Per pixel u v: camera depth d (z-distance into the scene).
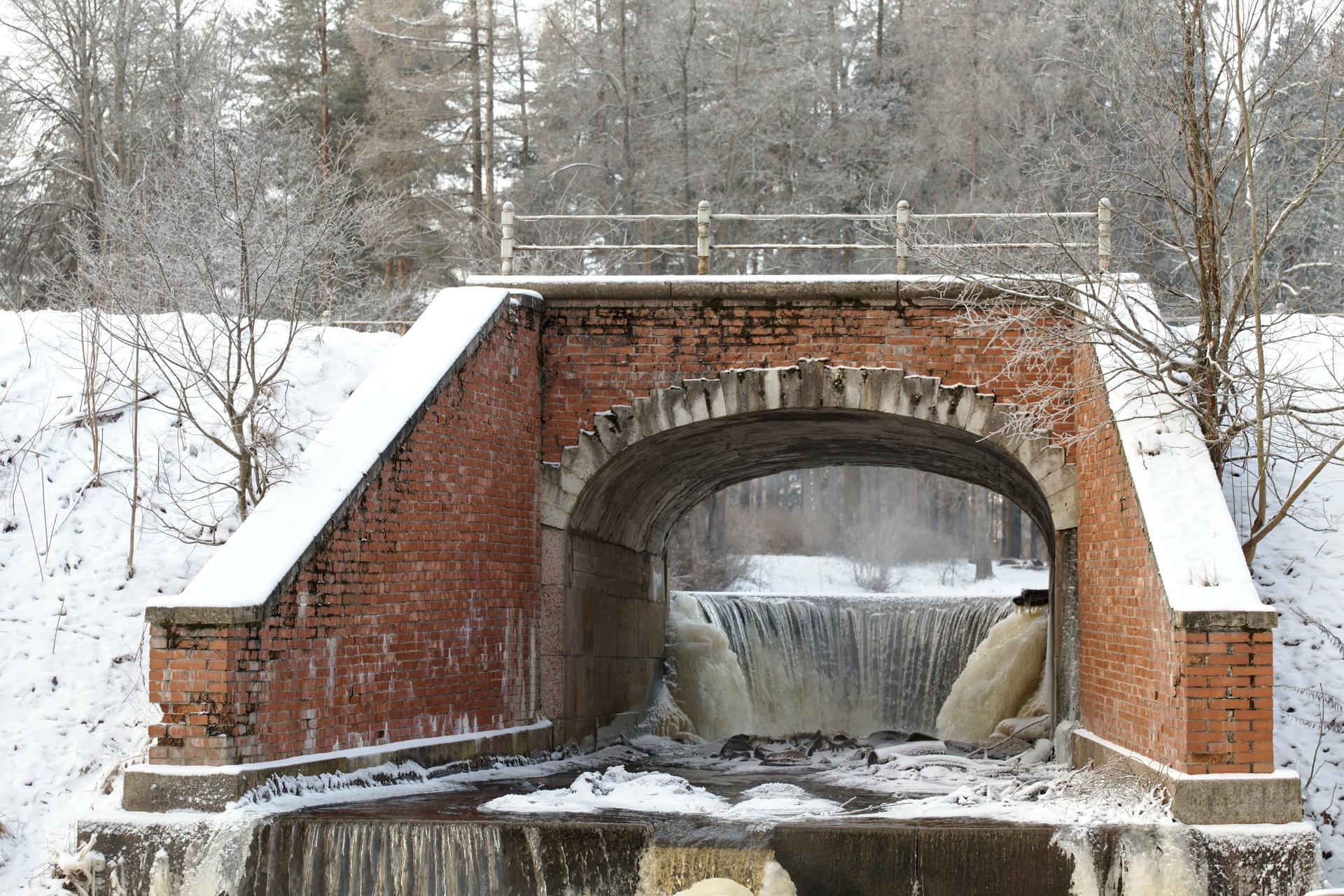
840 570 40.19
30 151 27.44
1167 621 10.06
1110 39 15.45
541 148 33.09
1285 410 11.66
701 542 38.31
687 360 14.70
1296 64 13.52
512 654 14.07
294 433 14.84
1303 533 12.68
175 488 14.13
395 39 31.27
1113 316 11.89
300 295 15.12
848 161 34.81
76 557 13.23
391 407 12.30
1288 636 11.73
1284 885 9.22
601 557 16.91
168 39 27.59
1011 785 12.05
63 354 15.62
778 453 19.70
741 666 22.91
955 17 33.97
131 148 25.92
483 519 13.56
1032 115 30.14
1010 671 18.45
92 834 9.88
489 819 9.85
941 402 14.23
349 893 9.55
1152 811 9.77
